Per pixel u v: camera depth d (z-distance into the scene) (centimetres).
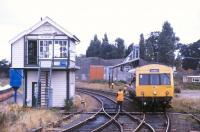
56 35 3819
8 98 4581
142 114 3005
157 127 2239
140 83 3155
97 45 15262
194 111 3209
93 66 10650
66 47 3812
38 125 2131
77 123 2420
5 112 2183
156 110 3247
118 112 3036
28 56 3847
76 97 4556
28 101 3838
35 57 3844
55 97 3844
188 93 6253
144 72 3164
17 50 3853
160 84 3138
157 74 3153
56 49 3816
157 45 12469
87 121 2489
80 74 11288
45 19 3812
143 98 3138
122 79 8962
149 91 3134
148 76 3156
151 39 12938
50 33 3825
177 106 3578
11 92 4841
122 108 3478
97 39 15488
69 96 3850
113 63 11138
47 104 3694
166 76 3150
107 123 2308
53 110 3117
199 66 13025
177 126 2291
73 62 4062
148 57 12081
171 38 12900
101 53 14825
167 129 2027
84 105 3672
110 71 10125
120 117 2814
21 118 2220
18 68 3844
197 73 11262
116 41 14888
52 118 2506
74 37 3881
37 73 3869
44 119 2366
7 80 8156
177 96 5031
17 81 3866
